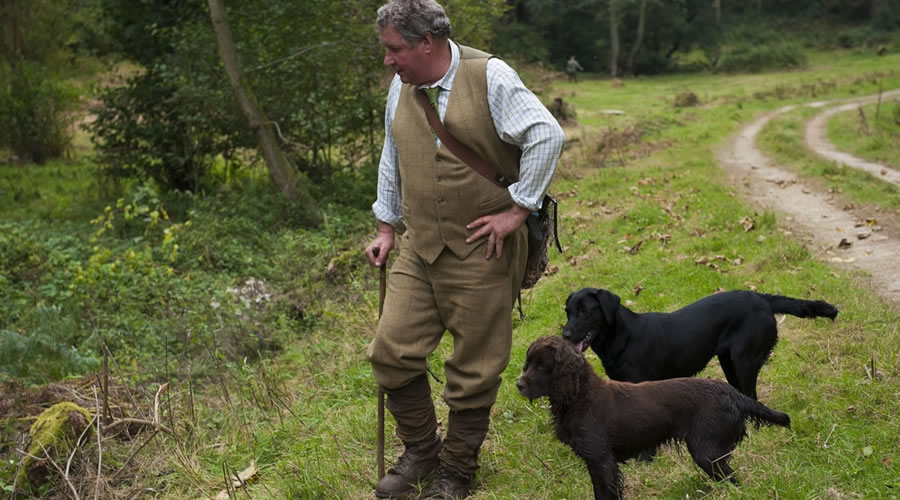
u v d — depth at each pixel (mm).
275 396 6211
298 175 14500
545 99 27250
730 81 55312
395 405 4242
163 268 9797
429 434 4344
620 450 3812
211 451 5555
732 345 4867
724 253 8570
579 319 4754
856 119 27625
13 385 7051
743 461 4141
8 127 23188
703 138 22203
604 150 18938
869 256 8375
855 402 4777
